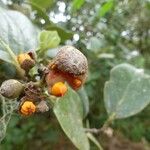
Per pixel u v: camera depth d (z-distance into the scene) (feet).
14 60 0.22
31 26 0.25
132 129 0.80
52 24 0.31
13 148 0.63
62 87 0.18
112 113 0.31
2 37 0.23
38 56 0.22
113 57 0.55
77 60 0.18
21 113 0.19
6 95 0.19
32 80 0.20
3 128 0.21
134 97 0.31
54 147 0.77
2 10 0.24
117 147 0.84
